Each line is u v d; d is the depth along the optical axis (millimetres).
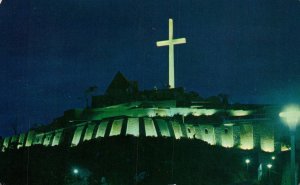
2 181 96562
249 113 114562
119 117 100875
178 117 106812
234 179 88312
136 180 83250
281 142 103688
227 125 107000
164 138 97312
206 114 113375
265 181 89938
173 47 111250
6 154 108500
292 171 27734
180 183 82750
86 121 110188
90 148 96125
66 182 87000
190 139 100938
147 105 109500
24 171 97062
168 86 114562
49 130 115750
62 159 96938
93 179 86750
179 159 91438
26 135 121375
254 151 102500
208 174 88875
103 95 120750
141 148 92438
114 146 93188
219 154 98438
